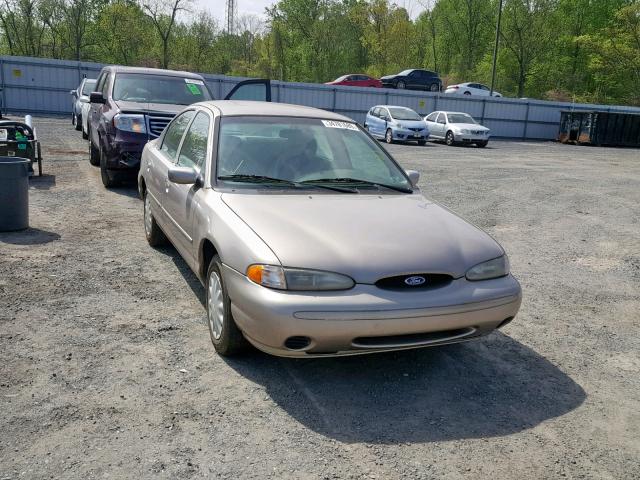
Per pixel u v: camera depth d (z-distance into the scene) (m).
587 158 22.30
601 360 4.28
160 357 3.90
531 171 16.28
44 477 2.65
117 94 9.66
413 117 26.19
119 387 3.48
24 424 3.05
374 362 3.99
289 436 3.07
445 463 2.91
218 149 4.49
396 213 4.03
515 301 3.71
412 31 65.00
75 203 8.48
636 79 55.06
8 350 3.88
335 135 4.94
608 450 3.11
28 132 10.12
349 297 3.29
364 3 64.50
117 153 8.94
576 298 5.67
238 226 3.69
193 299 4.99
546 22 59.00
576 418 3.42
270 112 4.98
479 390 3.69
